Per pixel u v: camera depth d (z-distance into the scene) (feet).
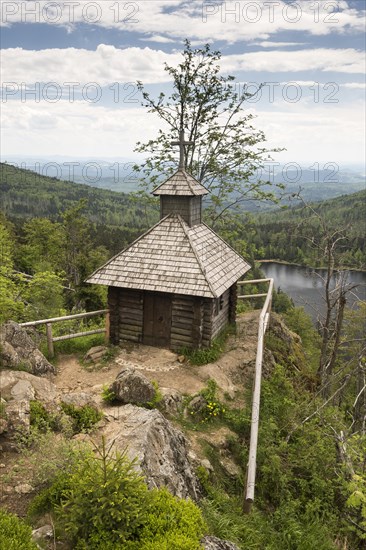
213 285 46.98
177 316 50.01
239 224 89.04
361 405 58.49
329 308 64.64
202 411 40.42
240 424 40.09
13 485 25.82
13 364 38.93
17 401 32.32
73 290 112.06
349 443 39.52
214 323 53.31
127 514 20.58
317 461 38.52
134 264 50.60
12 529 19.40
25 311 73.41
